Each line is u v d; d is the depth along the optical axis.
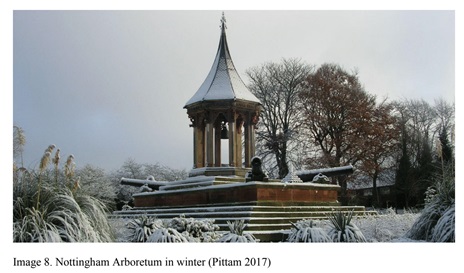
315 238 15.00
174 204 26.17
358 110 45.34
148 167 58.06
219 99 27.17
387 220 21.14
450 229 14.75
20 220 11.82
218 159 28.83
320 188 23.03
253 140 27.98
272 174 50.25
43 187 12.44
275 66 51.91
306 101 47.66
